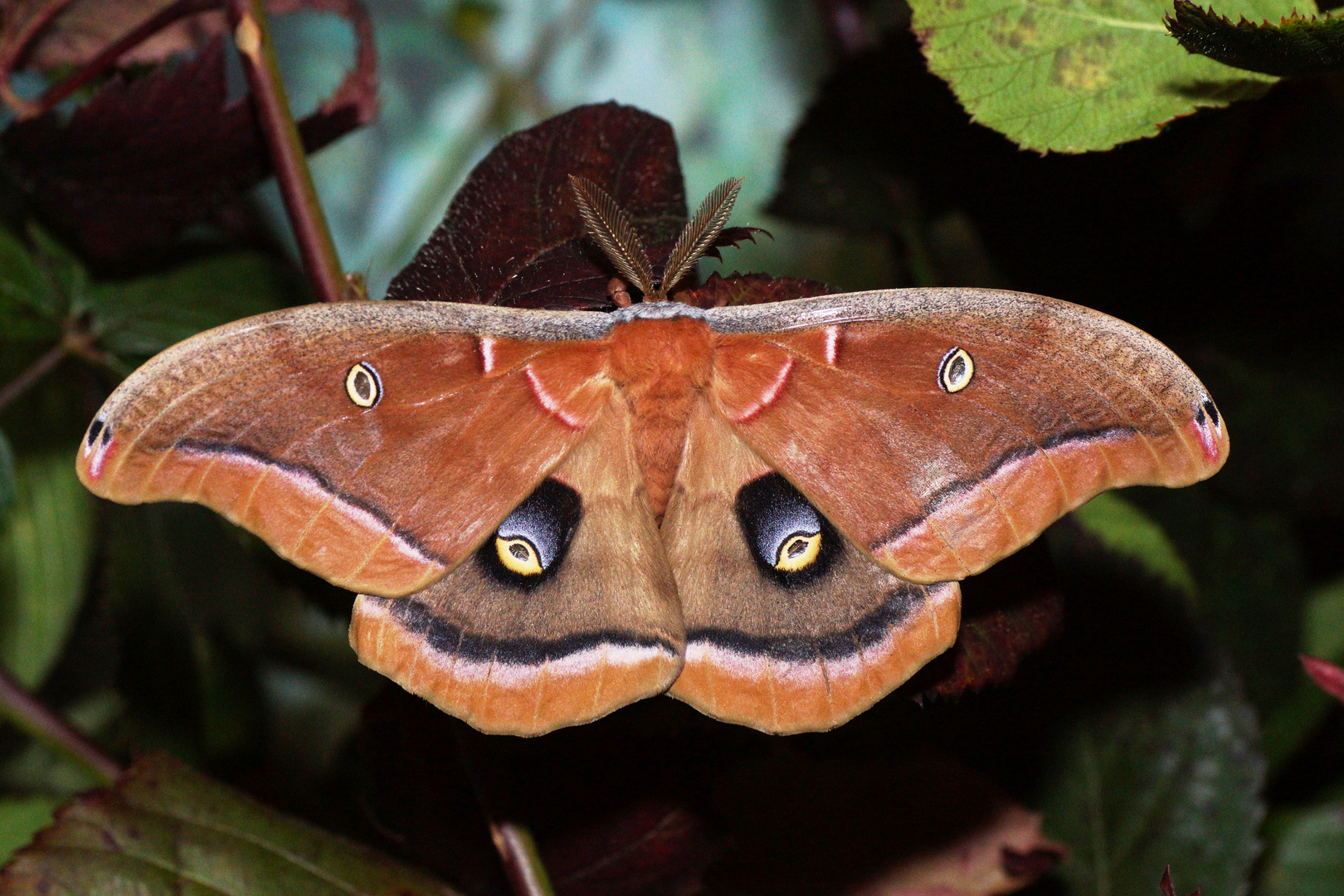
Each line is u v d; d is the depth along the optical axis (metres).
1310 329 0.90
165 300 0.89
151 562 0.92
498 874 0.85
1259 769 0.87
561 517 0.81
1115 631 0.87
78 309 0.89
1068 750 0.87
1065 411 0.80
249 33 0.83
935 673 0.81
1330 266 0.89
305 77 1.17
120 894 0.83
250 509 0.80
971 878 0.86
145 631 0.92
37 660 0.93
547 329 0.81
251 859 0.84
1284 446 0.91
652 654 0.81
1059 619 0.81
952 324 0.81
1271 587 0.91
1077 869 0.87
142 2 0.88
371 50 0.86
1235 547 0.91
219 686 0.93
